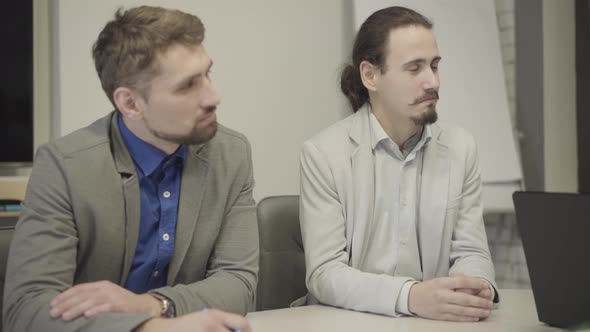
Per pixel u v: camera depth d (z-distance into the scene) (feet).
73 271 4.29
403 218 5.89
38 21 7.73
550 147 10.71
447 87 9.70
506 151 9.98
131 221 4.47
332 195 5.75
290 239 6.16
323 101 9.61
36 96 7.73
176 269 4.66
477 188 6.14
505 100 10.13
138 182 4.52
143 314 3.70
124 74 4.24
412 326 4.28
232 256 4.82
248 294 4.66
